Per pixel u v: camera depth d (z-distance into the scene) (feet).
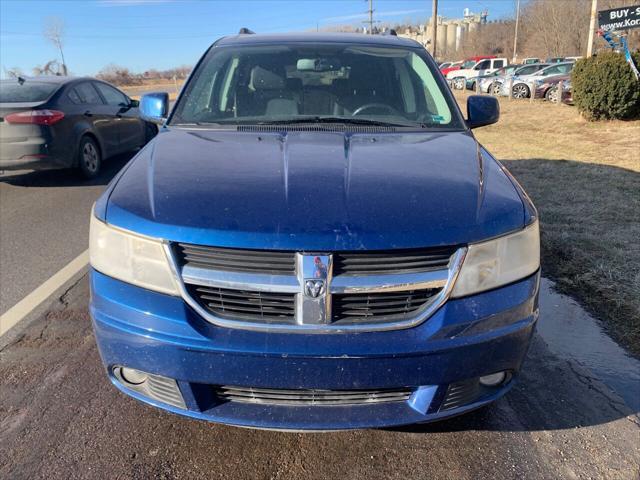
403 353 6.20
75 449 7.51
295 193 6.72
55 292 12.63
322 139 8.84
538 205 18.94
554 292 12.51
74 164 24.20
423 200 6.72
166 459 7.38
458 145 8.84
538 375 9.37
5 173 26.84
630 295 12.02
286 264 6.19
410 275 6.26
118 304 6.58
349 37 12.41
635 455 7.48
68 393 8.73
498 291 6.63
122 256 6.66
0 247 15.93
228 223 6.28
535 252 7.01
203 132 9.46
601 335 10.66
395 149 8.40
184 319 6.29
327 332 6.19
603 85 41.04
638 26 44.73
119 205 6.89
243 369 6.26
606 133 37.73
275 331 6.20
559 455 7.50
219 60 11.49
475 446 7.66
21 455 7.38
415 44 12.28
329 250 6.11
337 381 6.27
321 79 11.01
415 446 7.66
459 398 6.81
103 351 6.82
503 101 68.90
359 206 6.50
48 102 23.12
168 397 6.77
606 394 8.84
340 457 7.46
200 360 6.29
